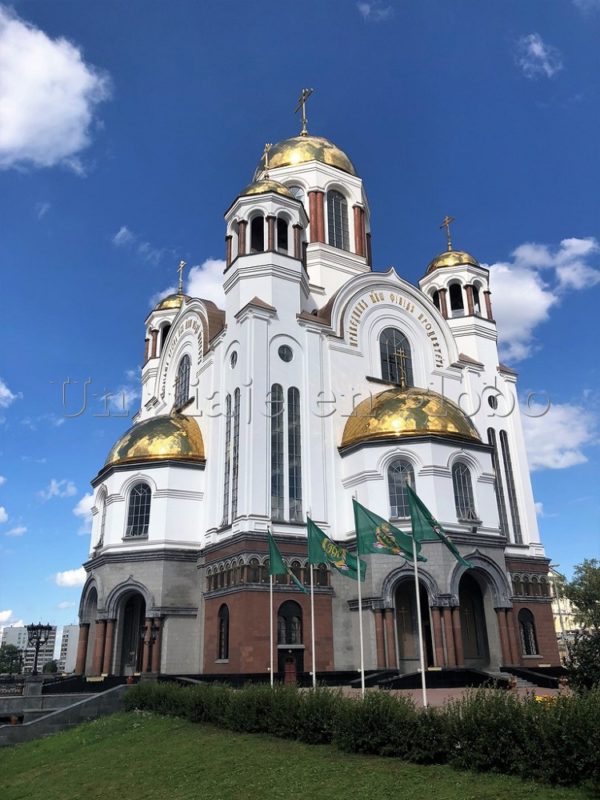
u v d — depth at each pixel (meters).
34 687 26.88
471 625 34.12
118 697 26.09
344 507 35.47
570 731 11.20
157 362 53.84
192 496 37.22
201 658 33.75
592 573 58.66
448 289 47.78
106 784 16.36
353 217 50.50
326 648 32.06
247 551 31.66
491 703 12.85
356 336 40.53
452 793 11.30
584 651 17.31
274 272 38.12
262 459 33.84
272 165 50.50
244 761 15.52
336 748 15.32
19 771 20.14
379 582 31.66
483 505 34.81
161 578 34.72
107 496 37.97
